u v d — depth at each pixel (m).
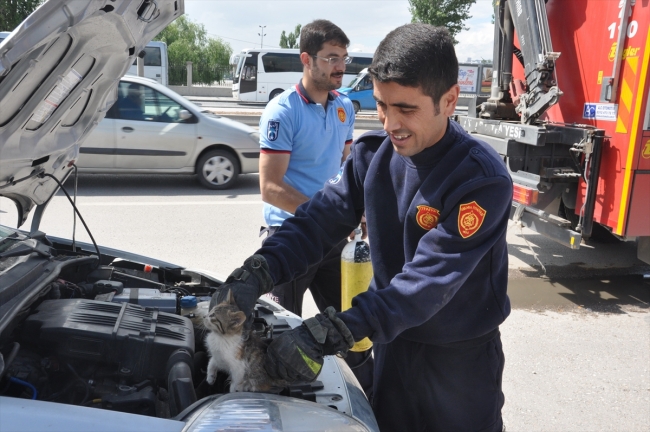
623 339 4.27
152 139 8.42
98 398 1.64
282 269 1.86
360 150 1.97
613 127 4.86
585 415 3.30
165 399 1.69
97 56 1.84
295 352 1.46
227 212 7.42
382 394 2.02
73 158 2.38
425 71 1.49
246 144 8.74
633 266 5.88
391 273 1.88
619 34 4.71
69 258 2.20
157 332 1.77
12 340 1.69
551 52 5.09
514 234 6.86
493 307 1.80
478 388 1.87
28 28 1.38
